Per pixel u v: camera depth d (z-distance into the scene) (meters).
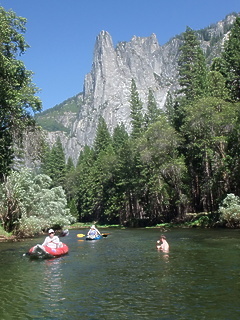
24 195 26.39
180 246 18.77
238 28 44.84
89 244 22.52
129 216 56.78
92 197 67.19
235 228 28.92
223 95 40.66
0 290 9.52
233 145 33.84
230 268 11.77
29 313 7.50
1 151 23.58
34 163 26.73
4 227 26.22
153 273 11.47
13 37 22.78
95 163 67.19
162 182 44.00
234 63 43.16
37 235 30.20
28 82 24.25
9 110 22.11
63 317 7.21
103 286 9.78
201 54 49.91
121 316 7.18
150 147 42.91
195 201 44.06
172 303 7.96
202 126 36.31
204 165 39.75
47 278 11.09
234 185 34.88
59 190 42.88
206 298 8.26
